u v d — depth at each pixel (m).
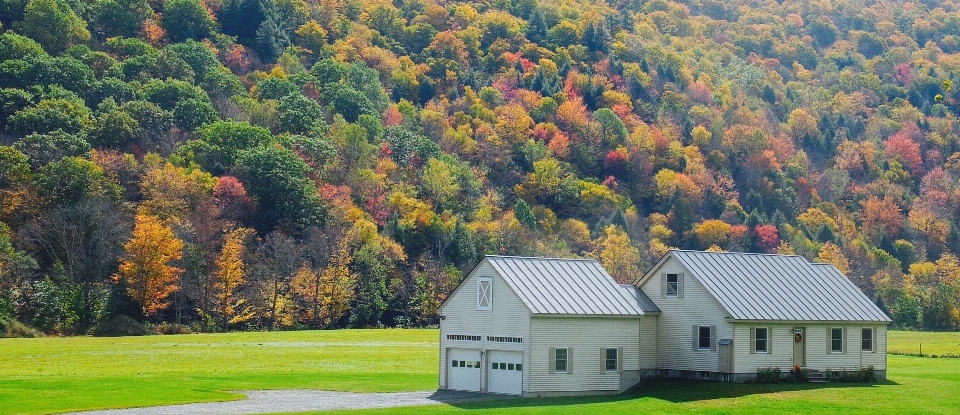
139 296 134.12
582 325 68.69
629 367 70.31
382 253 157.75
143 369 81.94
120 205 151.88
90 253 142.00
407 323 151.25
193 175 158.38
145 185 155.50
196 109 189.62
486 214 187.12
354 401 64.88
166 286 135.75
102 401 62.16
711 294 71.12
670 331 73.50
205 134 178.25
